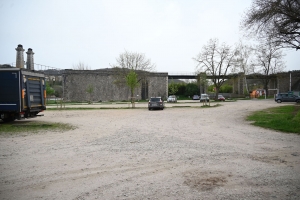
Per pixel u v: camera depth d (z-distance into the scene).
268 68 56.06
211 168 5.36
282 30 15.62
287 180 4.58
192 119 15.92
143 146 7.72
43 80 15.11
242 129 11.37
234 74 47.94
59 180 4.69
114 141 8.60
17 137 9.55
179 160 6.04
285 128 11.09
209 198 3.82
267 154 6.57
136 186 4.35
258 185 4.35
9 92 12.96
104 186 4.37
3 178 4.81
